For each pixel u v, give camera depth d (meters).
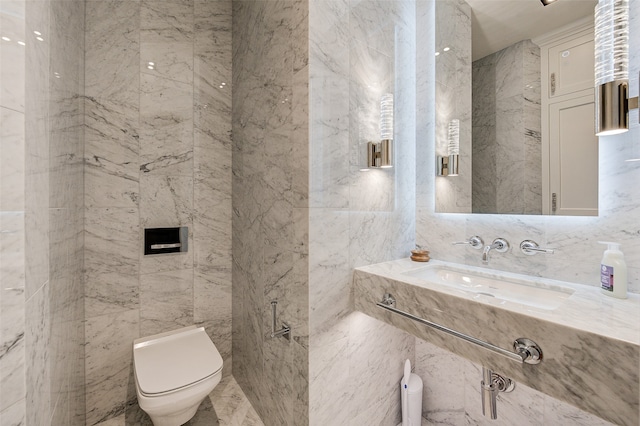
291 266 1.24
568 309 0.77
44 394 0.73
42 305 0.71
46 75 0.76
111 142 1.50
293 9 1.19
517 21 1.18
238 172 1.79
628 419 0.57
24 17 0.57
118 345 1.52
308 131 1.12
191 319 1.76
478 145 1.33
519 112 1.18
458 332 0.88
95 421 1.44
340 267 1.25
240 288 1.77
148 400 1.08
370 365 1.39
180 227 1.71
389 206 1.48
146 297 1.61
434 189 1.53
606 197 0.94
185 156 1.73
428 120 1.55
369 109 1.37
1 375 0.52
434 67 1.52
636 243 0.88
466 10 1.36
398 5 1.51
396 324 1.10
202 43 1.78
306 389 1.14
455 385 1.47
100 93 1.46
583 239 1.00
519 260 1.18
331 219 1.21
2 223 0.52
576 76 1.01
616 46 0.83
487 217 1.30
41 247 0.71
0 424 0.51
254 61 1.55
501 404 1.26
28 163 0.61
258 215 1.53
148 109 1.60
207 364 1.30
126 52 1.53
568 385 0.66
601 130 0.86
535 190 1.13
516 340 0.75
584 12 0.99
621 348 0.58
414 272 1.29
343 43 1.24
